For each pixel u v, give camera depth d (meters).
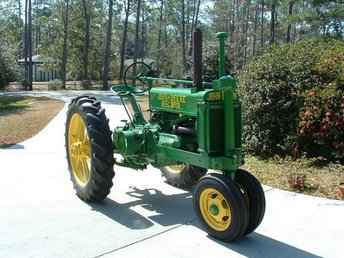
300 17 19.25
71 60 47.12
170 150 5.21
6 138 10.59
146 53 54.94
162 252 4.38
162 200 5.85
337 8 18.17
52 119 13.94
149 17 51.22
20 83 36.09
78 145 5.89
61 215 5.31
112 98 23.23
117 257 4.28
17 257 4.29
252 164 7.62
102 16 46.72
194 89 4.96
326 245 4.54
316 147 7.72
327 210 5.47
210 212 4.64
